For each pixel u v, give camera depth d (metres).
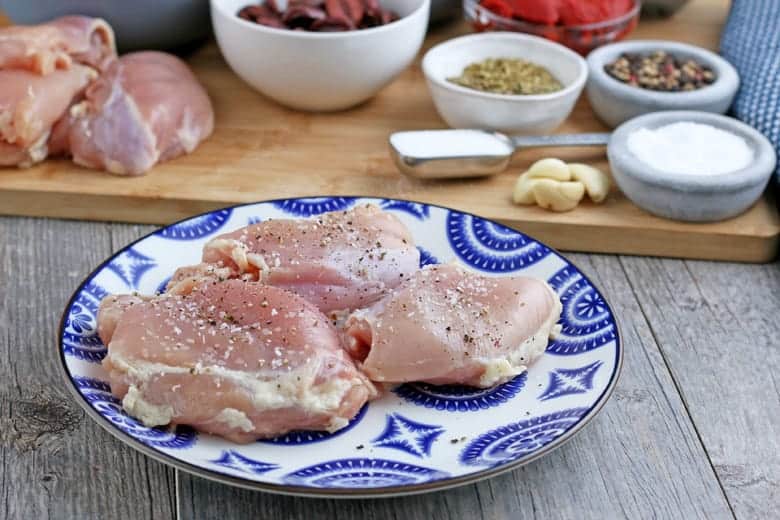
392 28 0.96
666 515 0.73
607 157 0.96
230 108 1.01
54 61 0.93
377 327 0.75
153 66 0.97
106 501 0.73
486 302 0.76
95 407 0.72
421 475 0.71
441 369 0.75
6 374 0.78
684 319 0.84
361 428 0.74
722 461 0.75
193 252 0.83
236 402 0.72
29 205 0.90
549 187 0.90
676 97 0.97
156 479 0.74
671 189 0.88
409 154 0.92
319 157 0.96
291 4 1.02
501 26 1.04
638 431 0.77
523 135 0.97
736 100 0.99
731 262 0.89
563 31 1.03
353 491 0.69
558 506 0.73
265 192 0.92
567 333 0.79
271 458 0.72
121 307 0.76
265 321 0.74
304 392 0.72
